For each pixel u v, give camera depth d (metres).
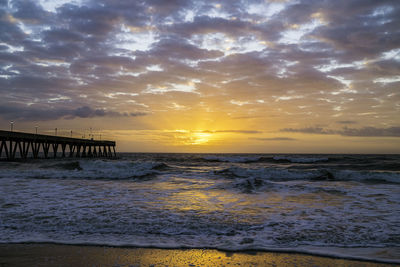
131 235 5.06
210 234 5.16
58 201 8.01
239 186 11.27
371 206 7.64
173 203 7.94
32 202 7.81
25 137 39.00
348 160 36.91
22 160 38.47
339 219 6.18
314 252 4.23
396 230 5.32
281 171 16.81
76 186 11.29
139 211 6.83
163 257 4.04
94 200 8.25
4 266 3.68
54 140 46.16
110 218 6.14
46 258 3.97
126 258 3.99
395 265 3.75
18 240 4.74
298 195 9.49
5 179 13.72
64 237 4.92
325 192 10.08
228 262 3.86
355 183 13.35
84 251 4.27
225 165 30.17
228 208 7.33
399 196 9.24
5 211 6.70
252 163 35.16
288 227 5.57
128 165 22.58
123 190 10.38
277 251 4.28
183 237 4.98
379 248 4.40
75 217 6.20
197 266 3.72
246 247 4.44
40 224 5.67
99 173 15.66
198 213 6.69
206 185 12.10
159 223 5.80
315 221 6.01
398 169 23.19
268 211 6.98
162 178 15.07
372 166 25.42
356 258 3.99
